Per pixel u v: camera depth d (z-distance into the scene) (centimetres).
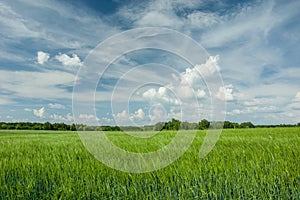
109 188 490
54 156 759
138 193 475
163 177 530
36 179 538
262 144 929
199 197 466
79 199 457
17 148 1009
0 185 505
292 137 1195
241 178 520
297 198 461
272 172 541
